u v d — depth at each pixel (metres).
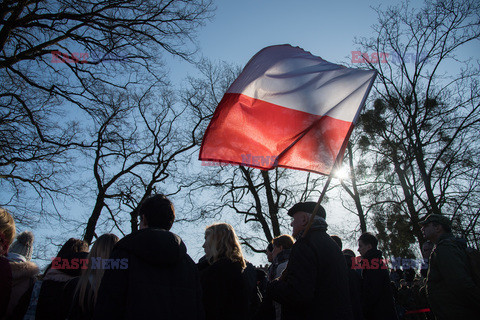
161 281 2.95
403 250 15.36
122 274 2.85
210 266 4.19
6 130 13.28
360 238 5.66
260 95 4.03
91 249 3.70
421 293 7.34
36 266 4.05
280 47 4.27
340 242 5.75
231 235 4.41
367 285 5.02
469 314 4.06
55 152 13.88
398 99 17.05
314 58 4.25
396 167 17.08
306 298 3.11
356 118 3.80
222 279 4.09
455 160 16.09
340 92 3.98
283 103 4.00
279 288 3.20
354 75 4.02
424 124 16.77
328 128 3.86
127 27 13.40
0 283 3.17
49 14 12.55
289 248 5.16
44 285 3.86
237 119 3.97
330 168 3.70
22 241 4.25
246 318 4.14
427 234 4.82
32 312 3.86
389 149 17.17
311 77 4.09
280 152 3.88
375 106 17.56
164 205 3.36
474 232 14.98
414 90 16.72
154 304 2.84
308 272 3.19
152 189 18.61
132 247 2.94
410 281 13.23
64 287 3.79
